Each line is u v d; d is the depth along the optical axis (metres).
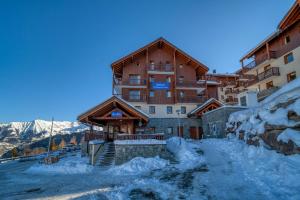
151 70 34.06
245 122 17.62
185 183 9.23
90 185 10.19
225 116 22.59
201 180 9.47
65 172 14.35
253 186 8.02
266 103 16.22
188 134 32.25
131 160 14.45
